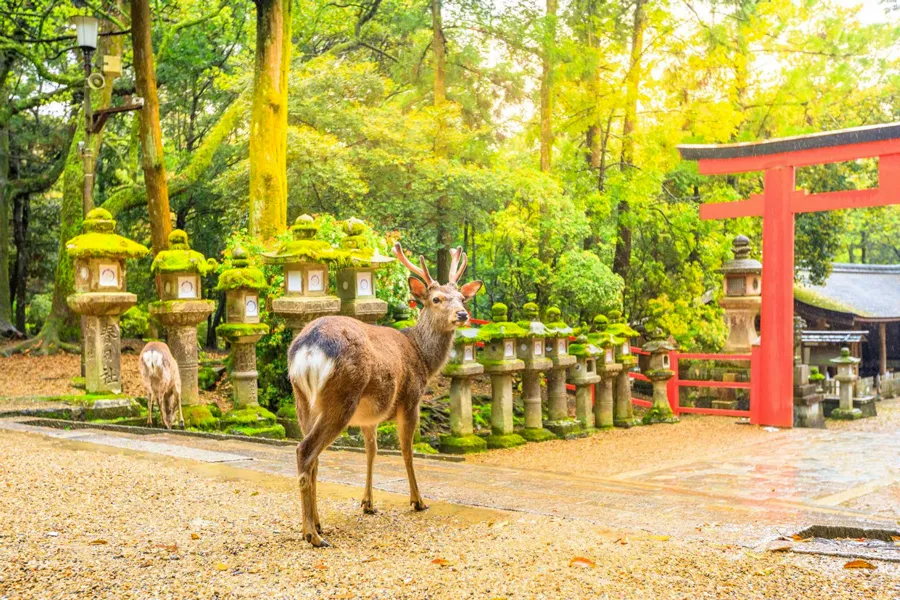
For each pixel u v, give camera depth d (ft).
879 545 17.01
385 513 18.47
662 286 73.46
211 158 66.64
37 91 86.17
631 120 73.72
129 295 35.63
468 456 36.96
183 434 31.91
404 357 18.51
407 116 64.18
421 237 64.39
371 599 12.55
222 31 80.74
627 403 49.52
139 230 79.20
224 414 37.04
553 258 68.39
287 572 13.82
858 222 120.06
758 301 56.39
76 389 44.42
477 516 18.28
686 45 69.82
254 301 36.99
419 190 61.57
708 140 70.79
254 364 36.94
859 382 74.02
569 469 33.55
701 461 35.60
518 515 18.48
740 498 23.61
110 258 35.19
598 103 69.97
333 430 15.99
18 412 34.04
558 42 70.13
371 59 91.81
